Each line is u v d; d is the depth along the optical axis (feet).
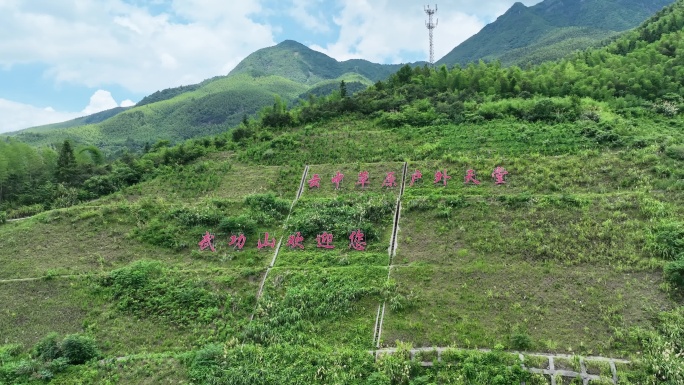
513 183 115.24
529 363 68.18
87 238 110.01
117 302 90.12
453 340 74.33
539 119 148.77
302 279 91.81
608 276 83.51
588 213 99.45
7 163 142.41
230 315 85.51
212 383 70.44
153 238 108.27
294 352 74.74
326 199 118.11
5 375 73.20
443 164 126.93
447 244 97.45
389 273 91.20
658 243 88.02
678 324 71.36
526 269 87.45
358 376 69.82
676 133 134.72
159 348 80.18
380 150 140.67
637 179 110.32
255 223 109.60
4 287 94.89
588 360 67.51
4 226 119.34
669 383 62.69
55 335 80.64
